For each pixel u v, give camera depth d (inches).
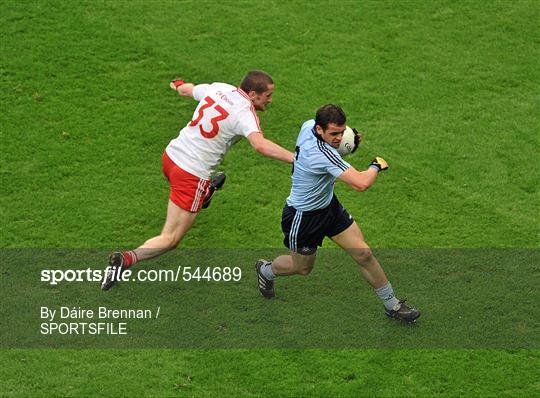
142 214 1472.7
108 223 1451.8
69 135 1611.7
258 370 1213.1
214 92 1295.5
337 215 1234.6
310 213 1219.9
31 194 1493.6
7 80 1720.0
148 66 1779.0
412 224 1473.9
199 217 1475.1
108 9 1913.1
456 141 1646.2
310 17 1936.5
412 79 1791.3
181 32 1871.3
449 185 1550.2
